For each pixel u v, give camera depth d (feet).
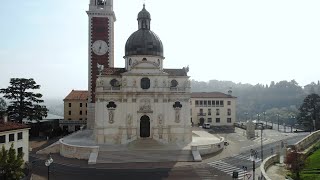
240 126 490.49
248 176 199.21
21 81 390.42
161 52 328.90
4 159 181.37
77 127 456.45
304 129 496.64
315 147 272.92
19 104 391.86
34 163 257.55
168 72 326.65
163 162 257.55
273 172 199.72
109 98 307.58
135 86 308.19
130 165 248.32
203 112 509.35
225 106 514.27
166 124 311.27
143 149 285.02
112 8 391.86
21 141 243.81
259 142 354.54
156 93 309.83
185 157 268.00
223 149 309.83
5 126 232.94
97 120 305.73
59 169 238.07
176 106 313.53
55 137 404.77
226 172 227.40
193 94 524.11
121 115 308.40
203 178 212.02
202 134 368.89
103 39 383.45
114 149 283.59
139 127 309.63
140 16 334.24
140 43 320.70
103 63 383.45
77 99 485.56
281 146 311.06
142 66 310.04
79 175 220.64
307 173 191.21
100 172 228.63
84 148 273.54
